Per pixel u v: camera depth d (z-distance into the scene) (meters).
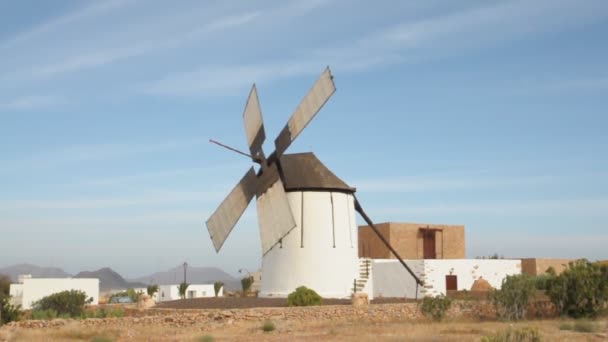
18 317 32.56
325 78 30.34
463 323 27.47
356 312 29.25
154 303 34.19
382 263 42.44
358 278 36.97
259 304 31.25
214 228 34.94
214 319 27.73
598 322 27.42
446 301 29.39
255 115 34.19
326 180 35.78
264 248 31.98
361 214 37.22
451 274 40.69
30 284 64.94
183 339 22.20
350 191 36.59
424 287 39.56
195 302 33.84
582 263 31.78
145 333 25.02
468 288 41.06
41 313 36.12
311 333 23.80
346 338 21.53
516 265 42.94
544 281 33.59
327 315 28.83
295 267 34.75
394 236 50.19
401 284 41.12
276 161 32.47
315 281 34.53
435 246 51.53
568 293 30.61
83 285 67.50
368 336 21.81
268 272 35.75
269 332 24.42
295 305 30.31
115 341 22.47
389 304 30.25
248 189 33.81
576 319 29.27
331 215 35.47
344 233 35.81
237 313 27.98
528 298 29.97
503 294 30.00
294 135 31.39
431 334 22.28
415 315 30.03
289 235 35.16
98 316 33.19
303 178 35.47
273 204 32.00
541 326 25.69
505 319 29.31
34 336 23.75
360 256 52.94
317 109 30.31
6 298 32.72
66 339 22.95
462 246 52.56
